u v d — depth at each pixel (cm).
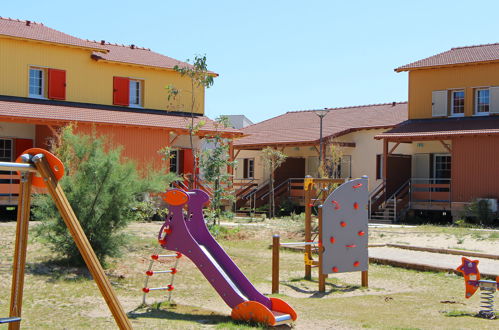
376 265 1505
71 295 998
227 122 2042
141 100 2862
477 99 2855
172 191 956
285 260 1580
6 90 2462
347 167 3212
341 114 3628
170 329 790
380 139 2803
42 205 1231
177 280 1209
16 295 486
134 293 1072
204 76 2075
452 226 2372
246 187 3594
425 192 2769
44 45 2567
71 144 1347
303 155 3475
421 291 1162
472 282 962
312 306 1005
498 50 2908
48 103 2531
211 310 954
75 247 1230
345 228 1189
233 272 941
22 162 482
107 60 2717
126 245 1345
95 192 1241
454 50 3125
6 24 2578
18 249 488
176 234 948
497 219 2531
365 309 977
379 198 2842
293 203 3197
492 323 864
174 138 2628
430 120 2955
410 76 3042
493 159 2548
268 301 896
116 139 2456
